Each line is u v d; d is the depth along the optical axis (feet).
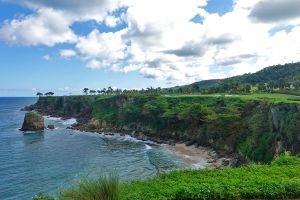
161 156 246.88
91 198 39.50
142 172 192.24
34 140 335.06
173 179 63.46
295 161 74.02
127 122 425.28
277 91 410.72
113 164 216.13
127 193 52.01
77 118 588.09
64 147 291.17
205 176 63.87
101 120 463.42
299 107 194.08
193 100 377.50
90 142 324.80
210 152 259.39
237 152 243.19
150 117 383.45
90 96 642.63
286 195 50.90
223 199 50.52
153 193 51.03
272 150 203.41
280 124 206.59
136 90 622.13
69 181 167.73
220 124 274.77
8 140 333.83
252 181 55.98
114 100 508.12
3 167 206.18
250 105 272.31
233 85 494.18
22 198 144.46
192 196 50.24
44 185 163.43
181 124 335.47
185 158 239.09
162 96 441.68
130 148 287.69
